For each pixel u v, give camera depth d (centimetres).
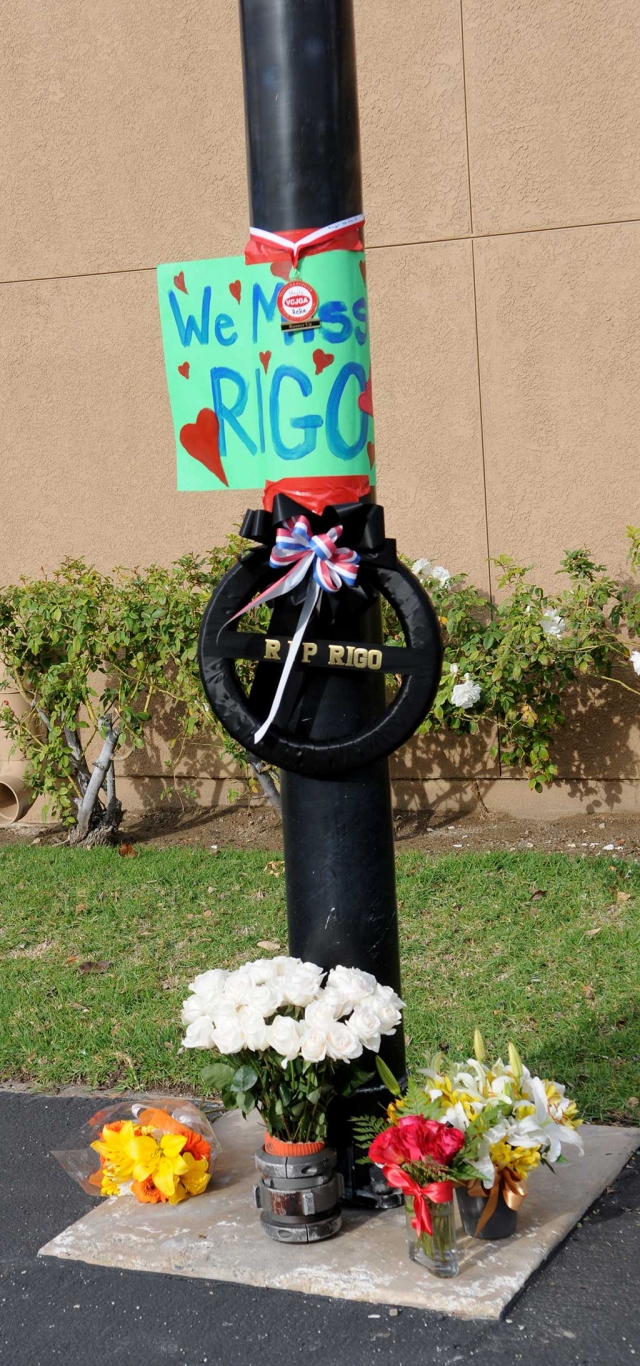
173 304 320
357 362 302
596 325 645
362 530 298
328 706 306
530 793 679
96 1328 275
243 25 298
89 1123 354
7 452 749
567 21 628
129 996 463
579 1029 411
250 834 682
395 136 659
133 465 726
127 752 745
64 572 708
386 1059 314
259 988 293
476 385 665
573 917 514
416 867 591
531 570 661
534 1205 308
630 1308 270
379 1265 286
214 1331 271
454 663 620
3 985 485
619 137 629
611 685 657
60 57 704
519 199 646
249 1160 343
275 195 297
